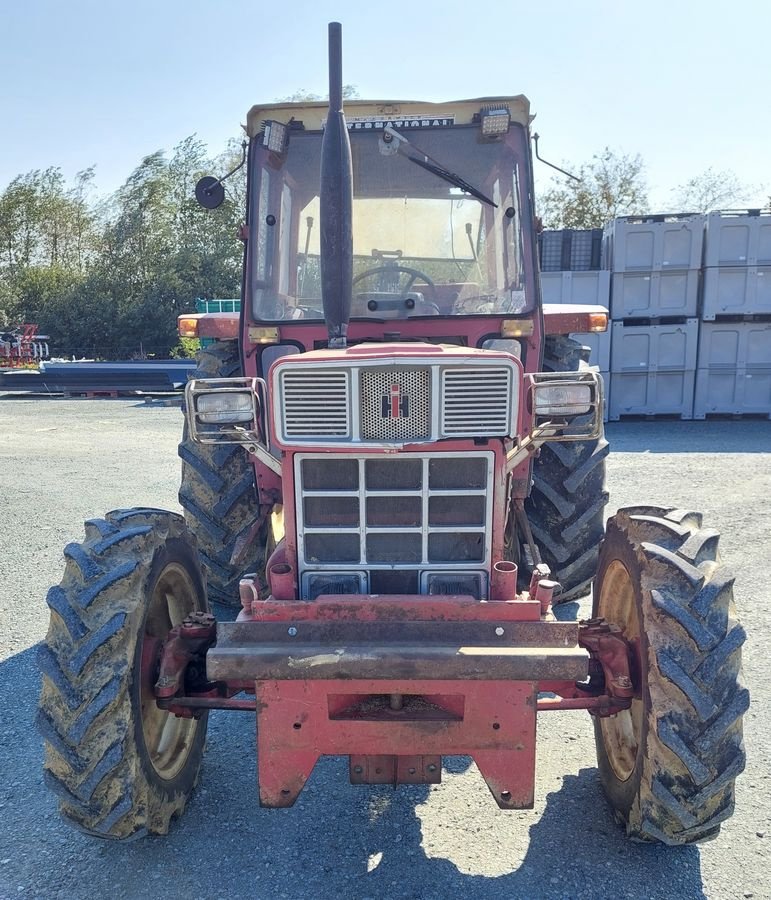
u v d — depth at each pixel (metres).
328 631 2.48
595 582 3.21
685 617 2.44
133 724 2.56
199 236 30.17
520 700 2.46
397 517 2.63
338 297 2.74
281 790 2.54
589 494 4.29
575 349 4.95
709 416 12.48
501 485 2.59
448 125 3.71
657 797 2.47
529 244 3.74
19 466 9.69
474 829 2.92
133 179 31.02
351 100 3.68
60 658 2.50
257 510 4.47
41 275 32.97
